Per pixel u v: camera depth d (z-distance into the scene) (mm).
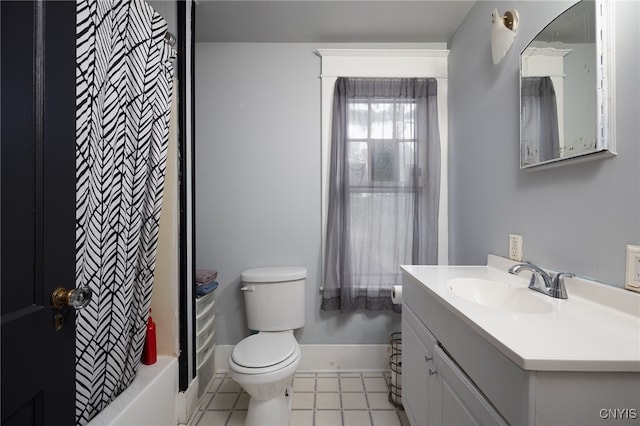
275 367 1308
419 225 1904
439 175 1915
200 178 2010
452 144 1901
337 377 1917
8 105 597
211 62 1999
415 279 1211
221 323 2010
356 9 1677
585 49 891
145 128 1174
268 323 1785
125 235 1114
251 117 2000
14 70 607
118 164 1068
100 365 1054
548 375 563
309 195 2014
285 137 2008
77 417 980
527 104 1160
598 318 761
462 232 1771
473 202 1641
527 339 637
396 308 1914
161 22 1230
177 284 1454
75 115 769
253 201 2010
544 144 1069
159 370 1324
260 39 1964
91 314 992
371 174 1931
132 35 1111
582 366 551
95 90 915
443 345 965
